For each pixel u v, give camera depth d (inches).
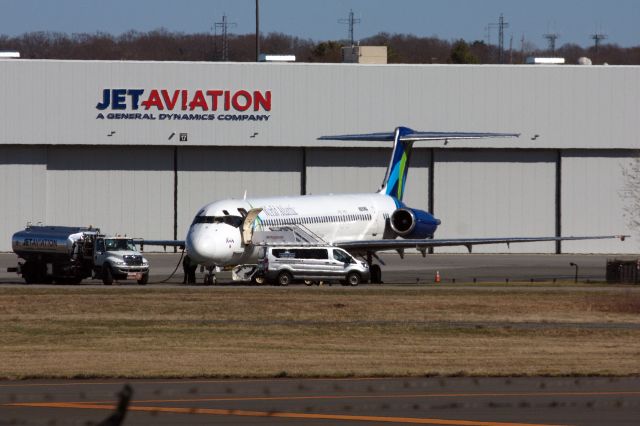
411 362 4180.6
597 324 5561.0
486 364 4124.0
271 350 4544.8
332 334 5113.2
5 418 2923.2
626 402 3186.5
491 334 5152.6
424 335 5098.4
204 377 3757.4
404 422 2864.2
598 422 2869.1
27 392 3378.4
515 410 3051.2
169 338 4928.6
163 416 2940.5
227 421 2869.1
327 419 2901.1
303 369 3949.3
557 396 3309.5
